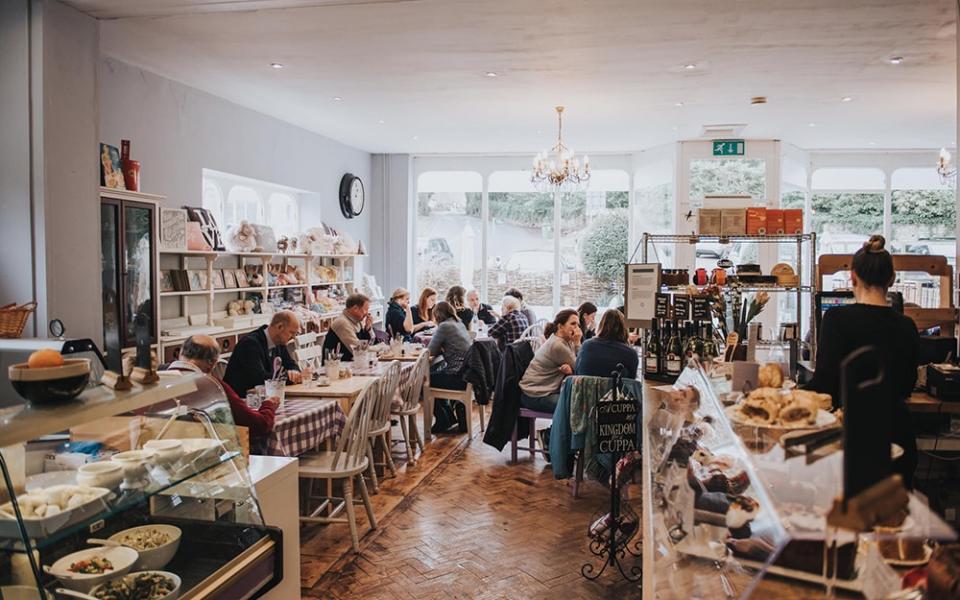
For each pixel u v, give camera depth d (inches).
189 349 133.9
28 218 148.2
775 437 61.1
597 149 384.8
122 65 210.7
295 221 342.0
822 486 50.2
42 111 147.5
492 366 243.0
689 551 68.6
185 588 77.0
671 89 244.2
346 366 206.7
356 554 146.2
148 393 81.3
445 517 167.9
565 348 209.2
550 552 147.0
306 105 273.7
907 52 199.0
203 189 261.1
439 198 416.2
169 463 84.3
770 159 351.9
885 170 387.2
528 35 182.4
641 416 142.3
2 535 67.6
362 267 393.4
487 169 410.0
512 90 245.9
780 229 164.7
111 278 183.8
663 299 156.1
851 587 47.9
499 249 413.4
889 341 98.0
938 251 388.5
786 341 150.9
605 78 228.8
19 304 148.6
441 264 417.7
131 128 215.3
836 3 159.3
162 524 82.8
